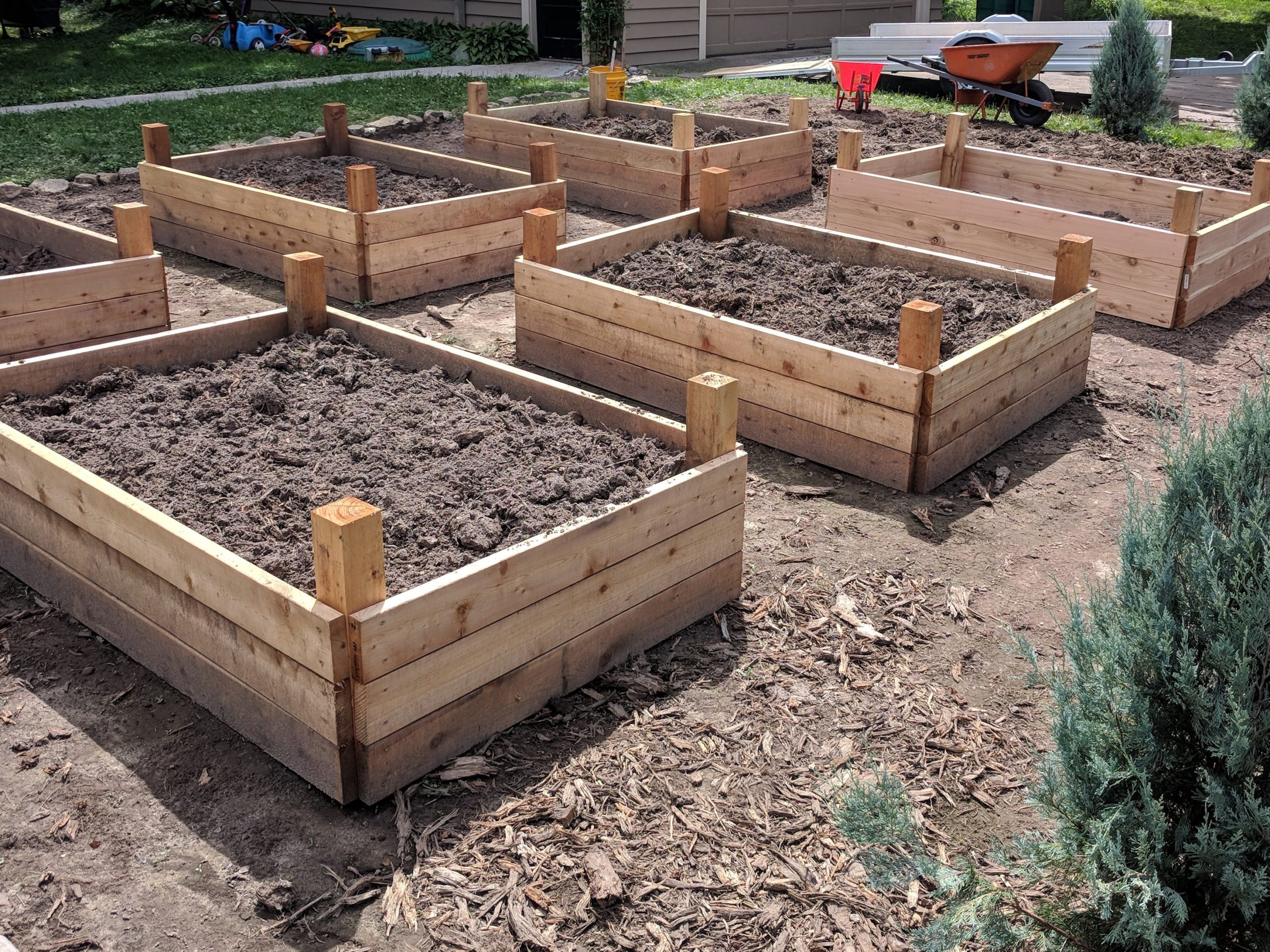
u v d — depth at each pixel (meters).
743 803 3.54
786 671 4.20
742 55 19.05
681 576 4.31
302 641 3.33
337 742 3.36
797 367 5.68
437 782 3.57
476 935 3.05
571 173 10.77
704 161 9.85
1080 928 2.79
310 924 3.08
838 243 7.29
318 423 5.11
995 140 12.43
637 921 3.10
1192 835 2.68
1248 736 2.55
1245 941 2.69
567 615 3.88
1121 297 7.82
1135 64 13.13
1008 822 3.49
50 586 4.48
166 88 15.70
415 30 19.59
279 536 4.14
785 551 4.99
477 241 8.35
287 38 19.92
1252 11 27.62
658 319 6.18
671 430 4.69
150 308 6.77
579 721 3.88
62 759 3.67
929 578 4.80
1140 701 2.63
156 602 3.92
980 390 5.61
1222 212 8.57
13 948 2.98
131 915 3.09
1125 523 2.98
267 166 10.02
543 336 6.84
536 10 18.67
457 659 3.54
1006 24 16.08
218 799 3.51
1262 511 2.70
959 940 2.77
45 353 6.41
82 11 24.05
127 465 4.58
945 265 6.88
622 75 14.34
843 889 3.22
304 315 5.98
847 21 20.30
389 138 12.92
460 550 4.04
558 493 4.33
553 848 3.34
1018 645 2.99
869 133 12.82
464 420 5.07
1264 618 2.59
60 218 9.48
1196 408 6.42
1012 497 5.48
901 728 3.90
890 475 5.52
